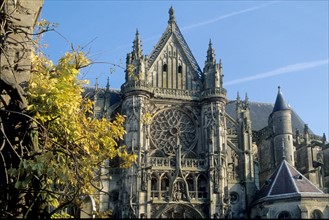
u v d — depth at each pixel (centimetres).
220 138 6738
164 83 7094
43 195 1583
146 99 6712
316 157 7962
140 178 6203
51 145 1903
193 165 6619
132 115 6519
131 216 5969
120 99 6950
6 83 1509
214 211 6359
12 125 1527
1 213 1351
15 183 1401
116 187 6344
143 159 6359
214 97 6881
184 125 6969
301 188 6197
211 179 6506
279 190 6331
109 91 7231
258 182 7556
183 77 7206
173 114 6956
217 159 6625
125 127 6519
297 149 7950
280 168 6700
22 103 1551
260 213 6425
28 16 1903
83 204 1914
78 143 2145
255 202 6612
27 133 1550
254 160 7706
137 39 6969
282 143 7262
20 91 1547
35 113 1692
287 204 6128
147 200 6119
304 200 6047
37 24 2066
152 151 6675
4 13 1698
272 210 6231
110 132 2436
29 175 1411
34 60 2008
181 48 7344
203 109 6975
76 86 1978
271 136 7769
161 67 7162
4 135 1423
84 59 1973
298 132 8094
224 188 6531
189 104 7019
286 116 7644
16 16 1875
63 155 1859
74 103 1923
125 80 6894
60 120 1894
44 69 1975
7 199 1413
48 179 1733
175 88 7075
